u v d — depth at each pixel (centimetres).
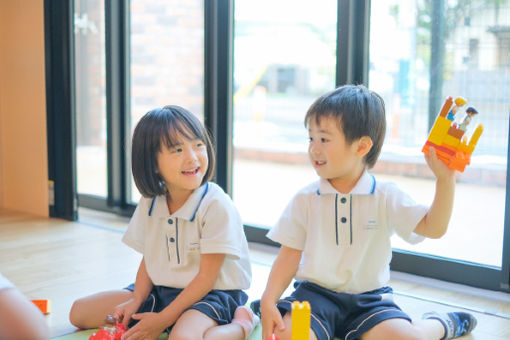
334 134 134
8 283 84
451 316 146
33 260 217
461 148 128
